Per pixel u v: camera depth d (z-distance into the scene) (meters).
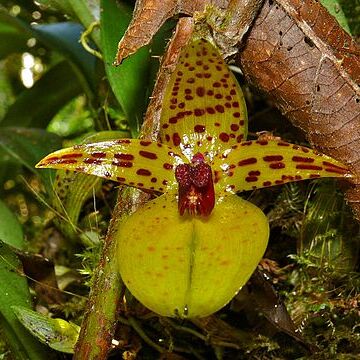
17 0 0.23
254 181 0.15
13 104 0.23
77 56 0.20
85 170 0.15
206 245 0.14
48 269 0.17
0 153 0.23
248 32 0.15
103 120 0.21
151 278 0.14
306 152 0.15
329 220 0.17
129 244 0.14
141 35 0.15
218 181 0.15
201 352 0.18
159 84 0.15
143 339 0.18
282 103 0.16
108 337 0.15
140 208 0.15
